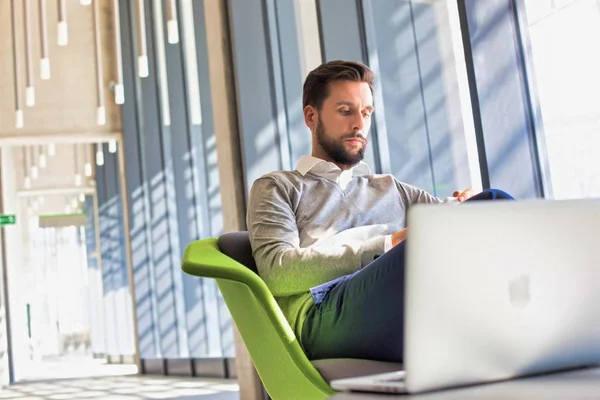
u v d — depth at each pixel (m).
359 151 1.69
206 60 6.95
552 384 0.74
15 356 10.21
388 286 1.17
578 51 2.73
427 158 3.73
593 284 0.83
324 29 4.30
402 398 0.71
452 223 0.74
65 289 18.72
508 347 0.78
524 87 2.89
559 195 2.82
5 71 8.91
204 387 6.30
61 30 5.94
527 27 2.88
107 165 12.18
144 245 9.15
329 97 1.69
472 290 0.75
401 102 3.86
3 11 8.93
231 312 1.53
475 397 0.68
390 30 3.91
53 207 16.36
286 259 1.42
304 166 1.67
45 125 9.02
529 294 0.79
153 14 8.48
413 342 0.73
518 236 0.78
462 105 3.56
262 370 1.44
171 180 8.39
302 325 1.40
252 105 4.82
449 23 3.62
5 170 10.60
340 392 0.81
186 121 7.65
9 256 10.32
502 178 2.82
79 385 8.43
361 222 1.66
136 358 9.26
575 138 2.76
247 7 4.90
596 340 0.86
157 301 8.61
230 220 4.87
